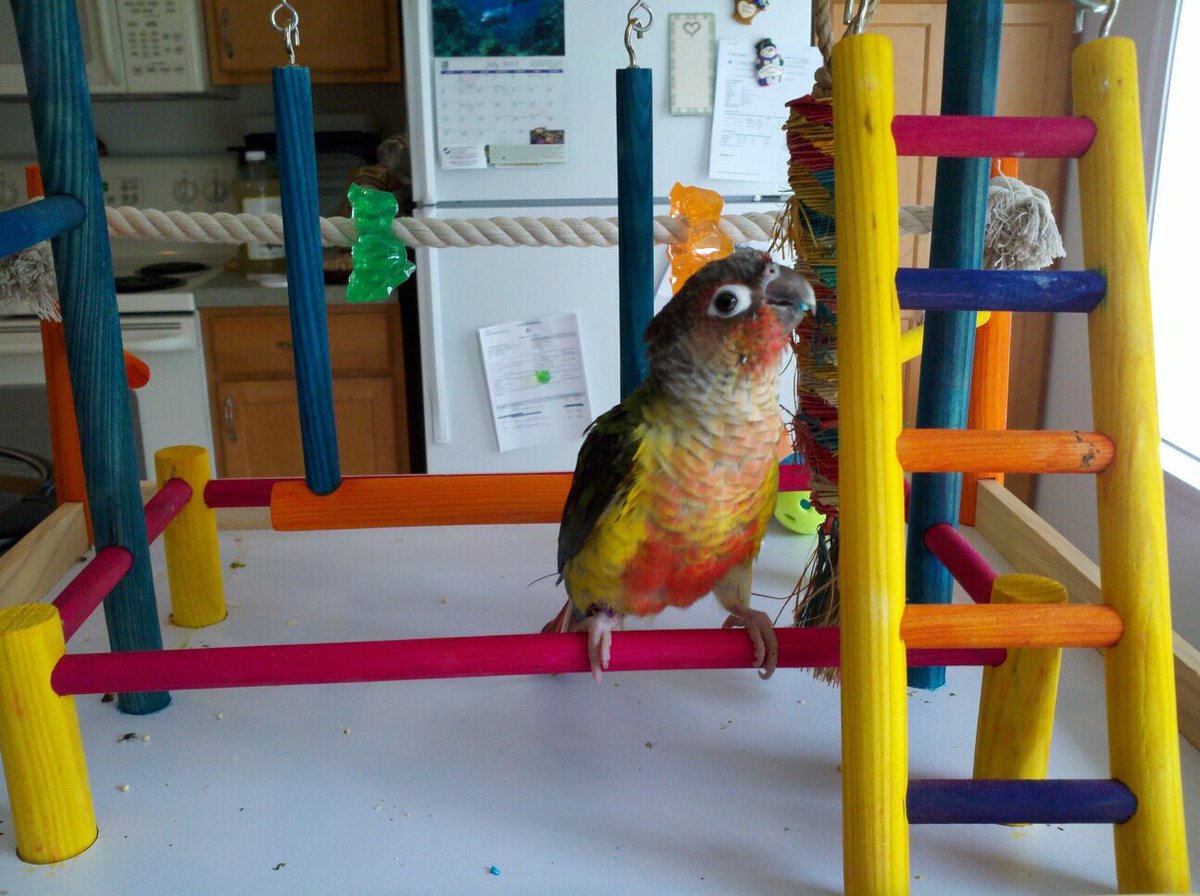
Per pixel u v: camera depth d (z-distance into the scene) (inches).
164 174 134.1
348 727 50.6
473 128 94.6
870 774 35.3
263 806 44.5
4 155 132.1
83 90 45.5
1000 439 35.6
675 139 96.2
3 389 109.1
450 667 41.0
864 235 34.6
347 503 58.6
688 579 43.1
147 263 131.6
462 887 39.4
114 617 51.2
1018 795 36.2
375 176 108.5
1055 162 117.2
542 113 94.3
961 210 47.8
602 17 92.5
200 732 50.3
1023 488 122.0
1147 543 35.6
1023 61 115.3
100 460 49.0
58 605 43.6
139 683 40.3
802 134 46.5
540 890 39.3
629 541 41.2
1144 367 35.5
